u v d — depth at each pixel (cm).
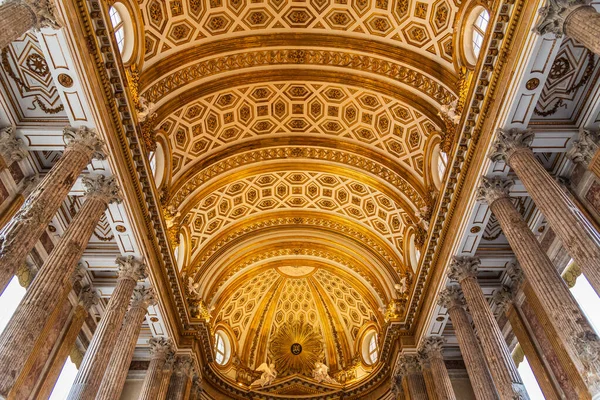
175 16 1789
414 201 2306
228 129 2319
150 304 1933
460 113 1661
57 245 1320
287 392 2950
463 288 1775
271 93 2225
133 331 1772
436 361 2123
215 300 2820
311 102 2289
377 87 2091
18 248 1082
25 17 1062
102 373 1452
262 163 2511
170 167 2117
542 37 1203
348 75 2108
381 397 2638
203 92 2045
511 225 1403
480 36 1606
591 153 1455
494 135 1462
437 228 1956
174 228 2184
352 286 2945
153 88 1838
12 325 1102
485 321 1606
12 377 1025
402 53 1948
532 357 1831
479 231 1739
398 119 2178
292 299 3372
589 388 1010
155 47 1794
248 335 3303
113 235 1822
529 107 1373
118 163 1541
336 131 2400
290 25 1983
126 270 1750
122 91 1458
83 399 1355
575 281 1706
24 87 1422
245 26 1952
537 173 1314
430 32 1823
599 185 1476
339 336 3272
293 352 3275
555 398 1695
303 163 2544
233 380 2916
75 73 1253
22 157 1468
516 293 1989
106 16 1310
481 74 1454
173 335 2233
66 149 1349
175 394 2130
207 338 2464
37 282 1209
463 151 1652
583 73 1441
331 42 2012
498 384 1434
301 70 2116
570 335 1102
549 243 1788
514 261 1962
